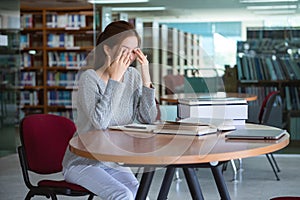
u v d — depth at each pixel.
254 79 6.51
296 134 6.41
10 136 6.48
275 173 4.90
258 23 6.50
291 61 6.47
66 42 8.12
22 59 8.36
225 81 6.54
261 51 6.52
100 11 6.95
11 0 6.46
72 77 8.23
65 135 2.81
